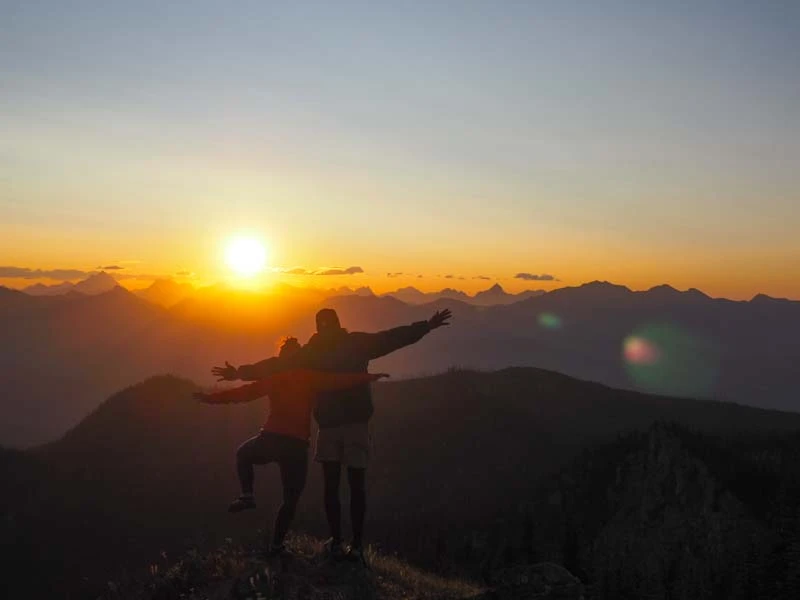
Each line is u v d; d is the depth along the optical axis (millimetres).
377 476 41906
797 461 28078
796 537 10117
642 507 27938
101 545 33469
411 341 9328
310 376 9219
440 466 42594
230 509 8953
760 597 9781
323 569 9312
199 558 10047
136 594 9844
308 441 9336
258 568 9047
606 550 26906
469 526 31422
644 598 10094
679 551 24750
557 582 9820
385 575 9844
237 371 9320
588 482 31109
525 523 29188
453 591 9875
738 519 24797
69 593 27734
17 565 31516
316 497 37438
